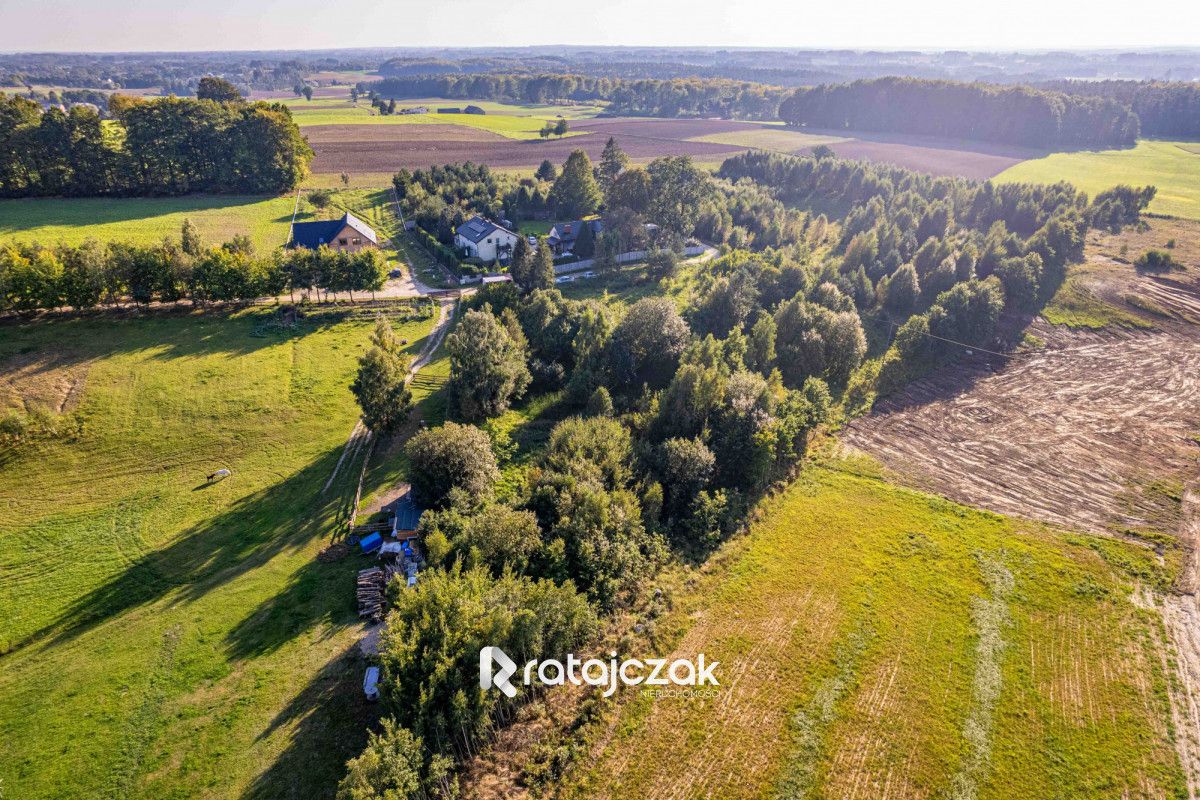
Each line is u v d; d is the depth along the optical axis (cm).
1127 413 6825
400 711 3005
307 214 12044
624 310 8650
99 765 3109
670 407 5734
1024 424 6669
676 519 5041
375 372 5456
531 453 5722
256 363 6738
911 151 18262
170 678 3556
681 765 3244
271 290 7850
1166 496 5594
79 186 11869
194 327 7294
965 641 4097
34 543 4544
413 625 3188
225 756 3134
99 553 4491
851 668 3859
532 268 8525
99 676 3569
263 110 13088
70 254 7062
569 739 3316
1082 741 3497
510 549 3916
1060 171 15875
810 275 8725
